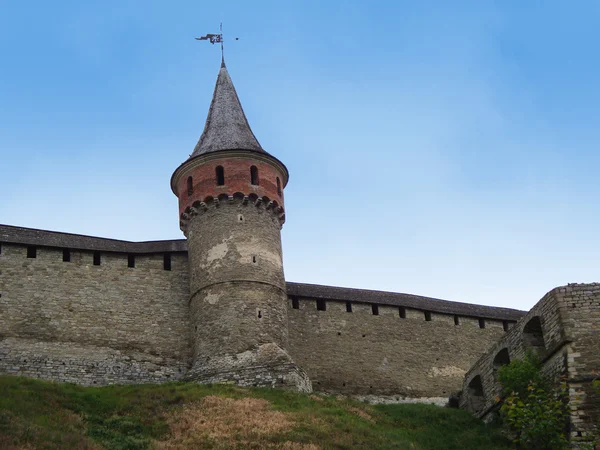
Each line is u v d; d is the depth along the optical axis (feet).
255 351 153.28
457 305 196.54
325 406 142.10
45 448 108.27
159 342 161.07
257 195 168.86
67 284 159.84
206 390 141.38
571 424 122.62
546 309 135.74
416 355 183.32
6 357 148.87
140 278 166.20
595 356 127.54
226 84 194.18
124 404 132.26
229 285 159.84
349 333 179.32
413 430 140.67
